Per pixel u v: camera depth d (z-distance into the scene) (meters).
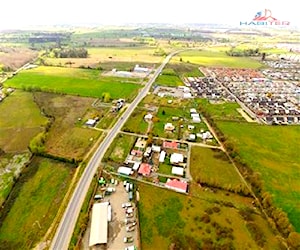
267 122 130.25
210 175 88.25
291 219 71.25
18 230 70.06
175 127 122.00
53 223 70.69
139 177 87.69
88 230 67.94
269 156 99.94
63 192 82.38
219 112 141.12
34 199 80.38
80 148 104.81
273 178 87.56
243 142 109.19
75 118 131.25
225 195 80.56
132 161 95.69
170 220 70.75
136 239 65.88
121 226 69.69
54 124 125.12
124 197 79.44
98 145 106.06
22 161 98.00
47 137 113.06
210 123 127.00
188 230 67.69
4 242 66.94
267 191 81.44
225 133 116.25
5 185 86.06
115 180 86.12
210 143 108.69
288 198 78.94
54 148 104.94
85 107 145.00
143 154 100.06
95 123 125.44
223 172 90.12
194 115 134.75
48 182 87.44
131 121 127.31
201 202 77.25
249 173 88.12
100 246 63.75
